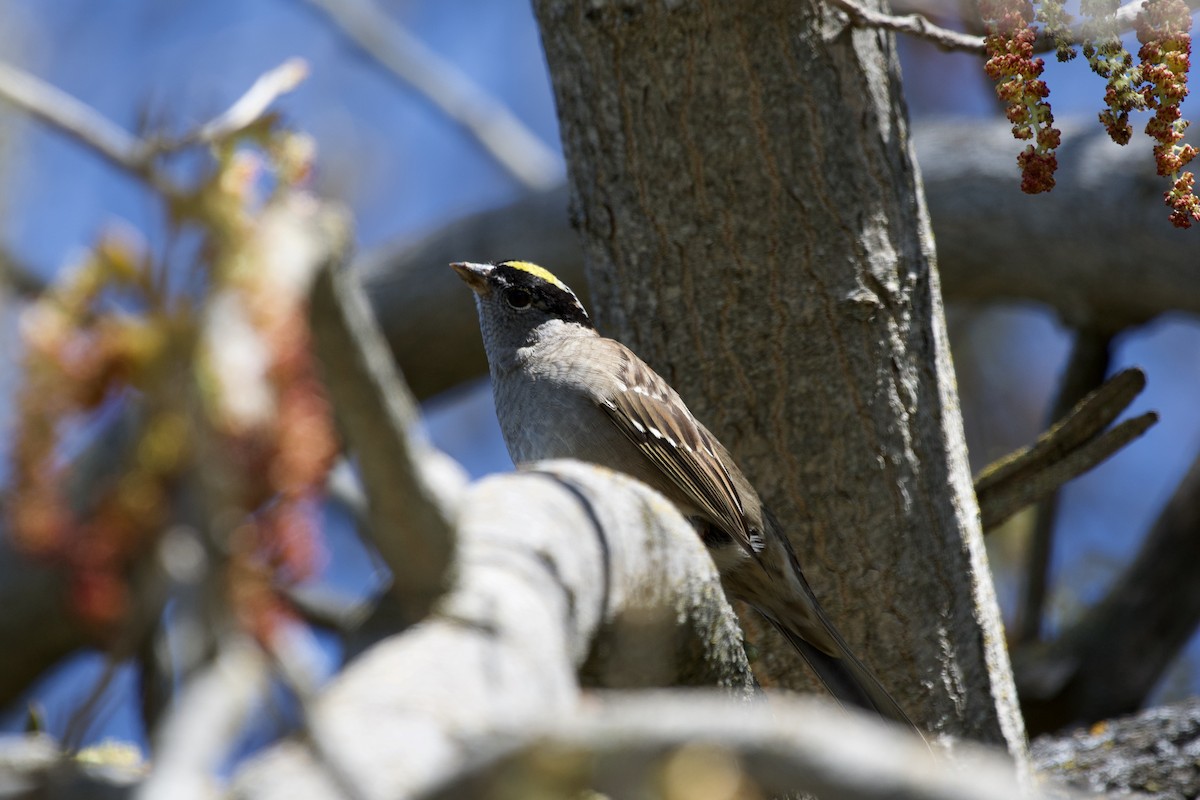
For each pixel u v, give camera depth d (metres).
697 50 6.24
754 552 6.51
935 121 10.94
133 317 2.21
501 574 3.44
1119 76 5.36
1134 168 9.73
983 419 14.27
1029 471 7.58
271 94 2.60
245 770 2.41
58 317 2.21
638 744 2.37
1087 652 10.17
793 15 6.23
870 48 6.45
